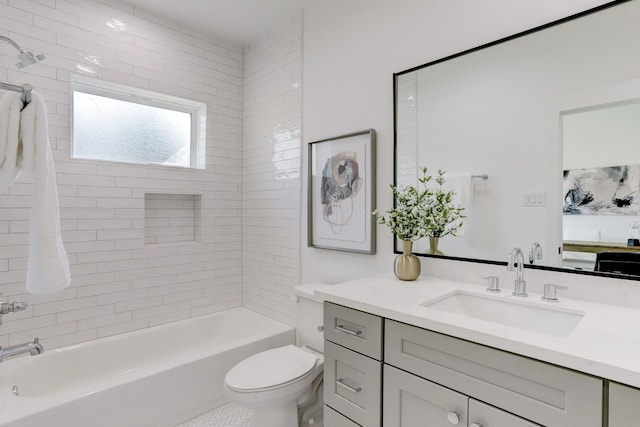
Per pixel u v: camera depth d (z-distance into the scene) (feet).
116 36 7.73
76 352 7.00
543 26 4.42
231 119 9.70
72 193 7.17
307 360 5.94
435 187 5.49
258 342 7.55
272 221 8.90
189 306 8.93
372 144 6.38
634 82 3.81
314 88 7.72
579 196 4.16
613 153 3.92
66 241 7.11
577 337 2.98
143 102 8.65
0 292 6.39
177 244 8.76
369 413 4.15
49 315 6.91
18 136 4.37
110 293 7.68
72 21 7.16
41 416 4.90
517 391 2.96
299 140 8.11
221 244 9.53
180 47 8.72
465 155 5.16
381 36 6.33
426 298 4.33
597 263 4.05
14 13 6.50
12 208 6.51
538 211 4.48
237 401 5.20
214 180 9.39
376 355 4.06
